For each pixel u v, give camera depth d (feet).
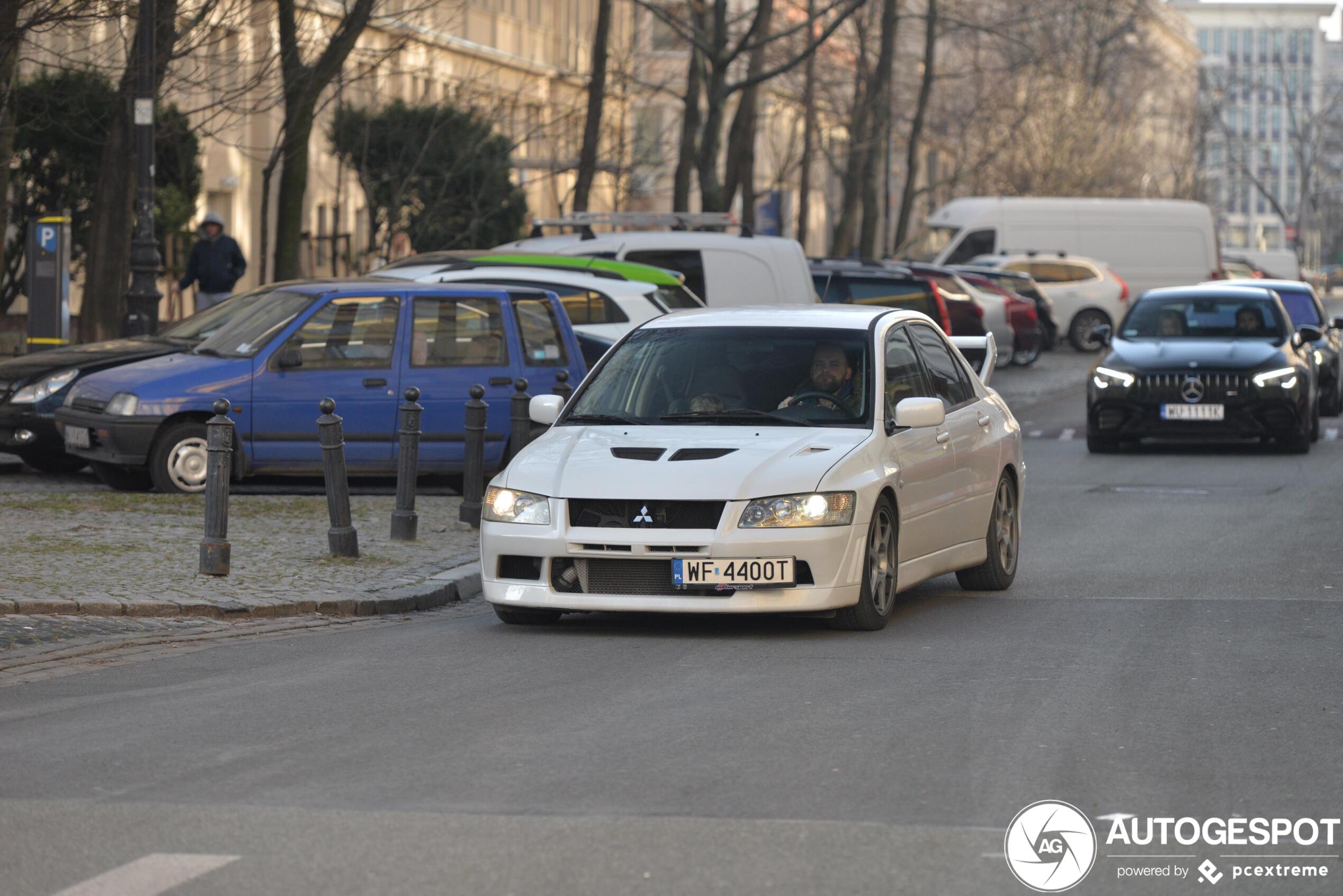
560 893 22.80
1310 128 488.44
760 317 48.93
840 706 34.55
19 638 41.91
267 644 42.47
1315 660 39.93
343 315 71.20
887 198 258.98
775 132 262.26
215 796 27.66
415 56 195.42
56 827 25.91
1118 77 349.20
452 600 51.42
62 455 76.43
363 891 22.94
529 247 104.42
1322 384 123.65
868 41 225.56
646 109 221.87
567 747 30.89
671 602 42.27
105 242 108.47
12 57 89.71
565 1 245.45
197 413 69.46
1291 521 70.18
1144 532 66.90
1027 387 153.58
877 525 44.06
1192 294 104.17
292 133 117.80
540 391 73.10
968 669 38.68
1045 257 213.46
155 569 51.21
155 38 98.84
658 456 43.78
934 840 25.20
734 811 26.68
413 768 29.40
